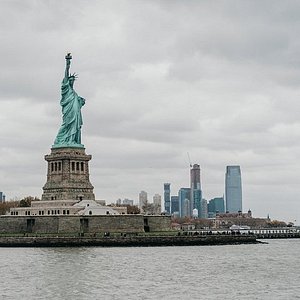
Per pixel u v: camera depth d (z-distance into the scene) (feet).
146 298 481.05
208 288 534.78
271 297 489.26
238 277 610.65
